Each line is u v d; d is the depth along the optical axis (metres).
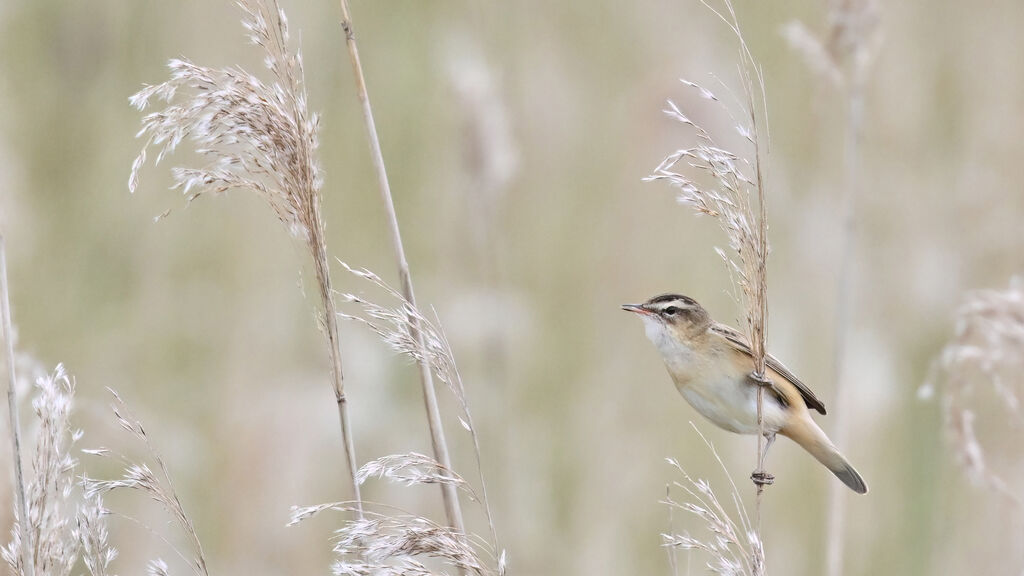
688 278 13.41
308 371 11.97
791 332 12.68
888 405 12.02
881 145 14.46
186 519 5.82
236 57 13.15
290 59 5.91
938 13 15.09
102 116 13.45
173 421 11.18
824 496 11.59
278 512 10.75
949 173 14.38
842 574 11.25
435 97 13.94
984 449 10.88
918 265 13.48
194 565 5.85
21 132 13.12
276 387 11.70
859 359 12.28
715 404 8.23
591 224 13.83
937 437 11.88
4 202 11.89
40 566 5.71
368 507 10.83
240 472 10.81
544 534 11.10
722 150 5.93
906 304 13.27
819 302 13.03
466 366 11.97
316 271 6.03
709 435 12.04
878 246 13.80
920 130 14.55
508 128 12.48
